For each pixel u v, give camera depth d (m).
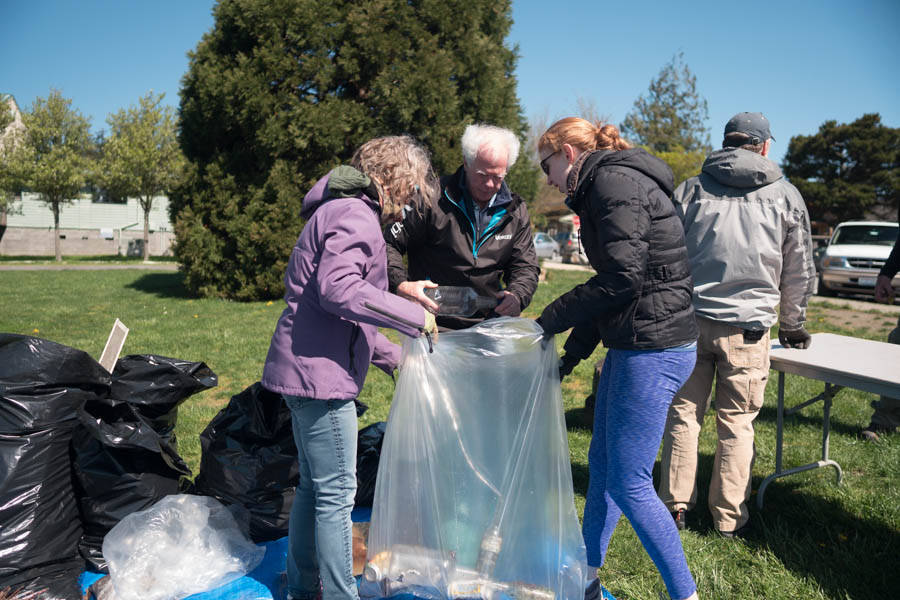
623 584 2.46
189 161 11.75
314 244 1.92
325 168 11.04
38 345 2.36
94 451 2.37
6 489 2.21
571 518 2.10
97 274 18.23
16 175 25.31
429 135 11.00
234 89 10.43
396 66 10.84
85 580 2.27
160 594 2.16
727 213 2.78
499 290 2.98
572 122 2.09
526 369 2.09
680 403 2.95
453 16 11.33
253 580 2.29
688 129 50.88
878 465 3.73
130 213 36.44
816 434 4.41
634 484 2.05
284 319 1.98
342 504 2.03
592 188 1.96
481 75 11.57
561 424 2.12
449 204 2.77
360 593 2.17
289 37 10.61
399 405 2.11
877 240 13.17
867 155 45.06
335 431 2.00
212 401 5.29
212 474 2.63
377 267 1.98
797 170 48.22
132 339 7.84
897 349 3.15
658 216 1.95
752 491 3.42
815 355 2.99
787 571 2.58
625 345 2.01
